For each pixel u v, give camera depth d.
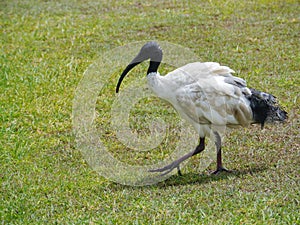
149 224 9.09
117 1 22.64
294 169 10.85
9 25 20.30
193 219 9.16
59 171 11.21
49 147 12.26
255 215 9.21
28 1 22.91
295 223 8.93
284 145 11.95
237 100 10.87
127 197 10.07
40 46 18.31
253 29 18.89
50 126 13.24
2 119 13.46
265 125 12.58
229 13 20.48
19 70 16.39
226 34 18.55
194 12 20.84
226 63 16.36
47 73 16.14
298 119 13.09
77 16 21.03
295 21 19.38
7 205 9.95
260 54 16.92
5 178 10.93
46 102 14.39
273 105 11.23
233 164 11.28
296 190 9.98
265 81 15.05
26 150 12.02
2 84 15.39
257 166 11.13
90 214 9.58
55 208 9.84
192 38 18.38
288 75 15.41
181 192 10.12
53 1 22.89
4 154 11.84
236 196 9.85
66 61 17.02
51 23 20.38
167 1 22.36
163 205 9.67
